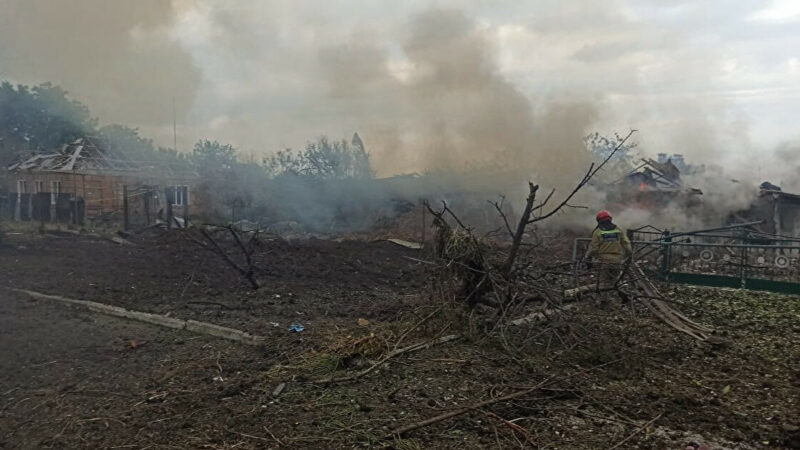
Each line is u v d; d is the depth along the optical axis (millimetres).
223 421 5289
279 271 13383
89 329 8320
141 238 17875
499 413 5383
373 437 4898
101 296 10398
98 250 15891
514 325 7734
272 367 6703
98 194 31656
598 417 5328
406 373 6383
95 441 4961
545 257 12781
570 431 5039
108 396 5930
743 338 8359
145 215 24625
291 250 16266
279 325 8602
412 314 8297
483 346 7281
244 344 7637
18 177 33531
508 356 6953
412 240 19734
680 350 7547
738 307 10516
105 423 5289
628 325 8703
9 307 9555
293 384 6129
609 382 6293
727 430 5094
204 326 8227
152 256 14844
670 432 5043
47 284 11359
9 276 12078
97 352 7301
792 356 7379
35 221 23625
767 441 4875
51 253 15211
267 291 11273
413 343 7328
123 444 4891
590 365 6820
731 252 13172
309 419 5293
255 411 5461
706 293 11797
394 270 14305
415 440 4863
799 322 9320
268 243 17141
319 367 6555
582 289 8875
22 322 8609
